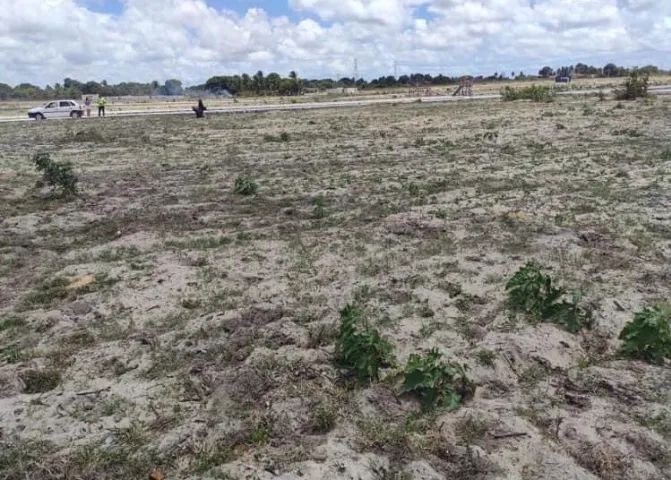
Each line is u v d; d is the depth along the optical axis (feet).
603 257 27.84
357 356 18.31
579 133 73.31
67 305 24.34
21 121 130.82
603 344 20.20
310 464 14.55
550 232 31.65
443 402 16.87
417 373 17.26
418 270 26.78
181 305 23.97
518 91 160.97
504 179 46.32
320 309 23.06
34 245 32.68
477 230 32.53
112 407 17.08
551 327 20.89
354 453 15.02
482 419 16.06
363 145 70.49
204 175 53.06
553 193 40.88
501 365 18.67
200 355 19.84
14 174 55.01
